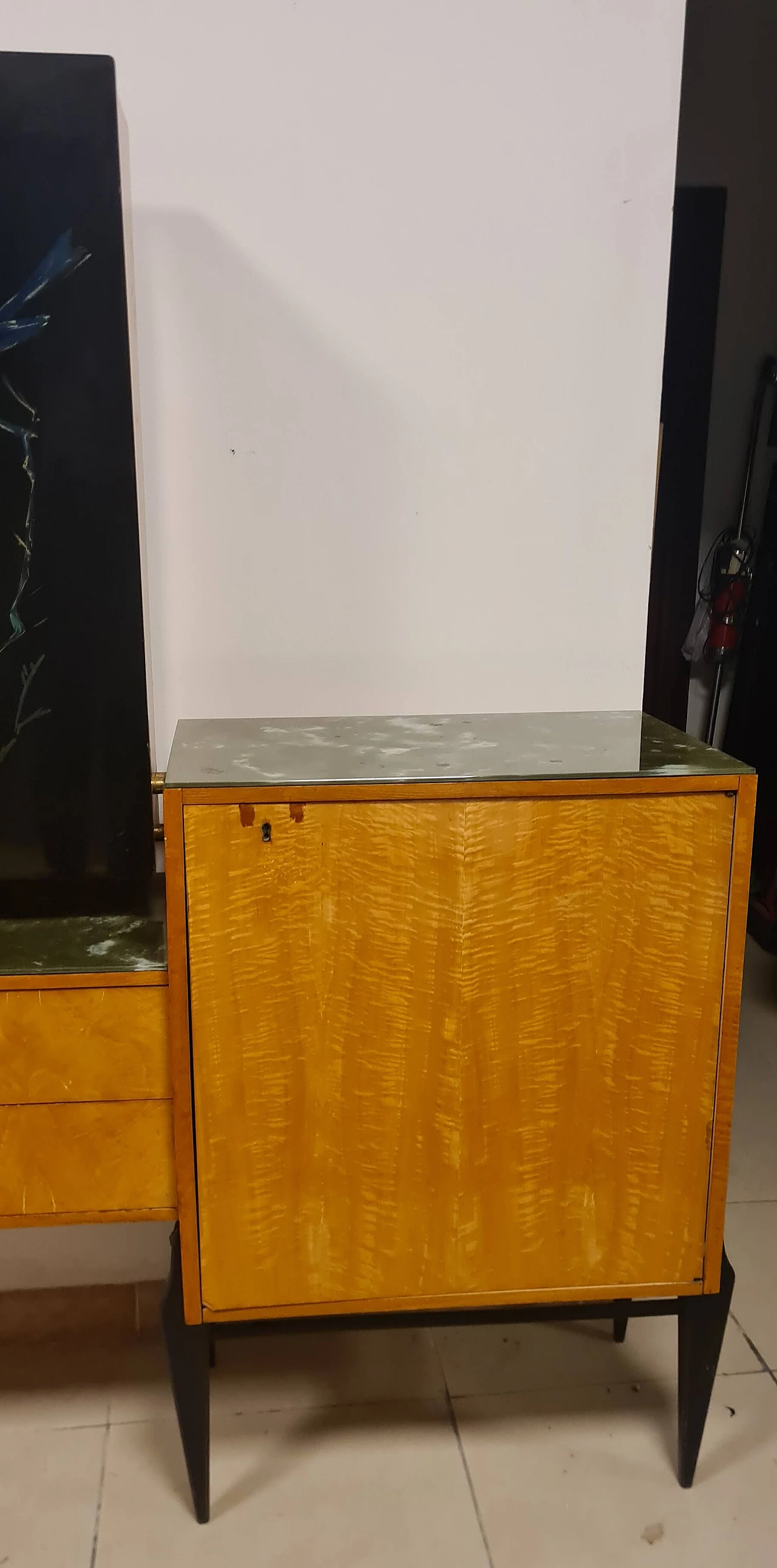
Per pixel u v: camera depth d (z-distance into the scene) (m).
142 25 1.32
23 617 1.26
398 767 1.16
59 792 1.32
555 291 1.44
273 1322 1.29
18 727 1.29
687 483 2.96
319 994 1.16
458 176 1.39
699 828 1.16
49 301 1.18
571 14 1.36
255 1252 1.23
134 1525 1.29
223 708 1.53
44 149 1.15
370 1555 1.25
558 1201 1.25
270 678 1.52
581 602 1.55
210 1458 1.39
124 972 1.17
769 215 2.81
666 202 1.43
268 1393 1.50
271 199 1.38
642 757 1.22
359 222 1.39
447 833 1.13
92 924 1.33
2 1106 1.20
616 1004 1.20
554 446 1.49
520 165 1.40
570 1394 1.51
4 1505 1.32
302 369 1.43
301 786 1.10
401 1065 1.19
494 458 1.48
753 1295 1.72
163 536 1.46
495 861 1.14
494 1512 1.31
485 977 1.17
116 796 1.32
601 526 1.52
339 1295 1.26
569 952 1.17
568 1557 1.25
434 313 1.43
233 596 1.49
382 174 1.38
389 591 1.51
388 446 1.46
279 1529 1.29
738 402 2.94
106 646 1.28
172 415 1.42
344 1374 1.54
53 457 1.22
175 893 1.12
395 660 1.54
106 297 1.18
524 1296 1.28
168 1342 1.24
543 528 1.51
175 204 1.37
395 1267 1.25
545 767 1.16
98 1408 1.48
